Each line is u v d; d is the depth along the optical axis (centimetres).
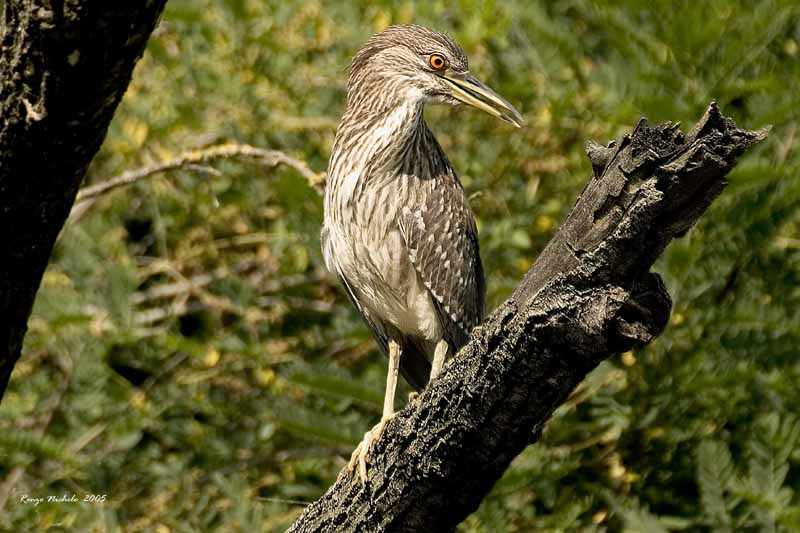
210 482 1180
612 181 521
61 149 623
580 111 1180
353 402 1143
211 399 1236
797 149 1099
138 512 1180
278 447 1193
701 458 1020
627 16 1129
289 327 1266
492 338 585
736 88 1084
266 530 1082
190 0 1262
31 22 577
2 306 674
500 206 1201
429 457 653
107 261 1248
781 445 1016
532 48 1192
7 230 645
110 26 579
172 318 1247
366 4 1277
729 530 995
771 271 1130
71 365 1228
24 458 1163
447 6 1296
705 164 492
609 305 530
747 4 1133
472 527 1047
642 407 1091
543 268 561
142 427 1200
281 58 1255
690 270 1075
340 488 745
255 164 1266
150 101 1275
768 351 1075
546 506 1103
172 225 1309
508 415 606
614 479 1098
